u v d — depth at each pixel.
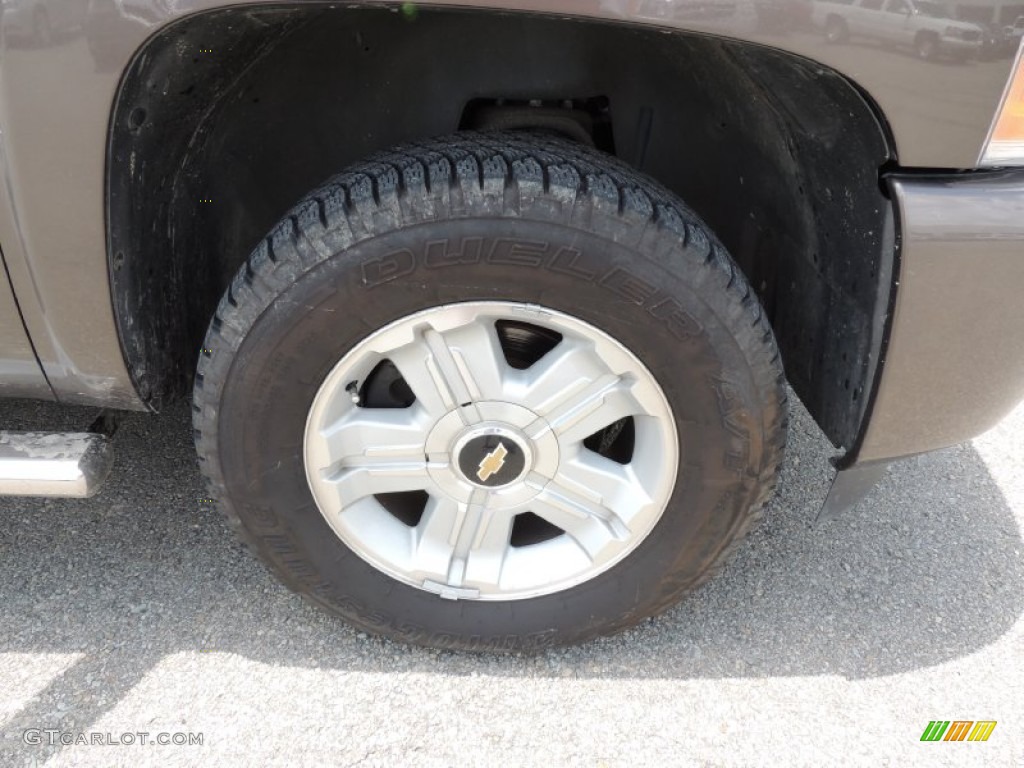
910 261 1.46
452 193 1.46
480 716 1.87
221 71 1.58
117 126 1.44
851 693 1.96
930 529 2.45
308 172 1.97
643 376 1.63
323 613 2.08
